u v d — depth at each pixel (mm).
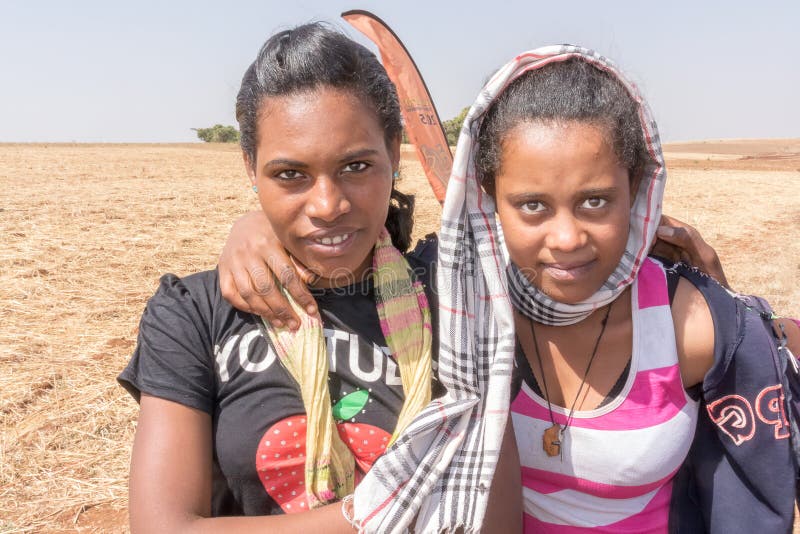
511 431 1642
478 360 1596
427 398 1549
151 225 10602
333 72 1351
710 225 11711
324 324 1548
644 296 1664
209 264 8055
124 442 3973
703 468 1754
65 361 4977
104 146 56312
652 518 1790
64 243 8883
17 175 20031
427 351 1573
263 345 1498
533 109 1471
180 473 1358
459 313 1557
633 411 1667
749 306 1664
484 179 1639
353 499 1410
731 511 1682
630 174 1594
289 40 1386
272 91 1363
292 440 1471
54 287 6793
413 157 27484
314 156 1354
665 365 1639
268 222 1615
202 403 1445
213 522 1326
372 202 1438
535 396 1769
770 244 9750
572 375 1738
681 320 1646
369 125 1399
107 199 13984
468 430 1576
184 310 1487
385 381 1545
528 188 1492
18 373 4750
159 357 1436
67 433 4031
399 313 1557
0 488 3535
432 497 1527
